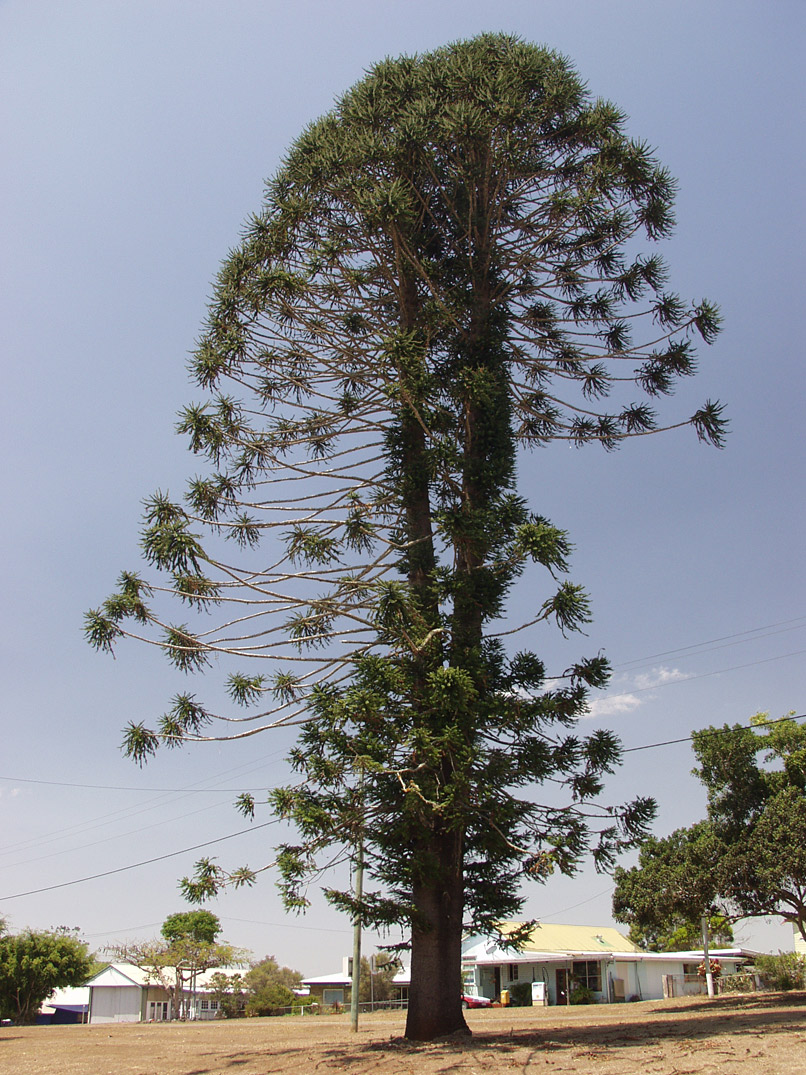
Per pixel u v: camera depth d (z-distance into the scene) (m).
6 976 47.69
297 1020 30.92
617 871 24.94
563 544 13.15
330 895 13.14
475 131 15.77
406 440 15.99
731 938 48.53
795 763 23.08
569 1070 9.31
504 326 17.22
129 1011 52.56
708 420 16.86
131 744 14.86
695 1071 8.45
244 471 17.48
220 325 17.25
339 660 14.55
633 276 18.39
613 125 17.59
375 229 15.94
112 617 15.70
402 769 12.30
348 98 18.50
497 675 14.43
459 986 13.34
